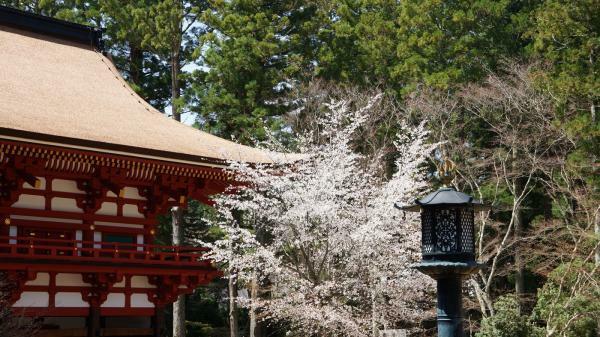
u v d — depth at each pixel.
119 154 22.72
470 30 42.44
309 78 41.47
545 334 27.03
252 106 40.56
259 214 25.27
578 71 34.06
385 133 39.56
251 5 41.41
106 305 24.12
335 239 24.03
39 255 22.00
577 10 33.47
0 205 22.55
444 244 12.38
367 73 44.03
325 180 24.45
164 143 24.91
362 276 25.14
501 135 34.16
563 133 33.22
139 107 28.17
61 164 22.89
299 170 25.80
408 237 25.28
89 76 28.50
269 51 40.16
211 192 26.47
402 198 25.19
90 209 24.12
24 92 24.81
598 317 27.11
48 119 23.22
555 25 34.34
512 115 35.41
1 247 21.78
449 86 39.31
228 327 43.88
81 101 26.11
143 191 25.17
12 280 21.78
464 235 12.42
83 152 22.05
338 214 24.47
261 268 25.62
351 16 46.06
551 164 34.06
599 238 28.28
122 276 23.80
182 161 24.09
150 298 25.08
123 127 25.12
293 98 40.28
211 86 41.59
